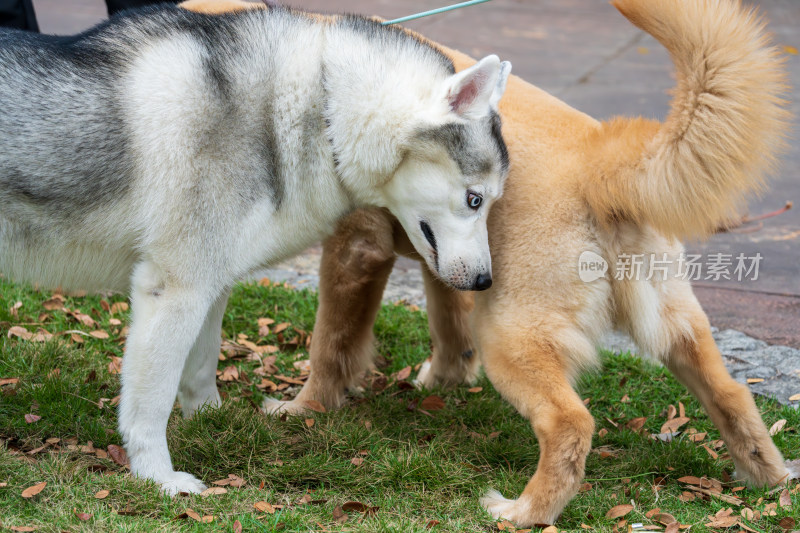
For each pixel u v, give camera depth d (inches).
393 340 222.1
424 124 140.6
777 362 210.1
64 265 150.3
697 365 153.0
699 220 139.0
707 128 132.9
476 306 153.1
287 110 143.6
